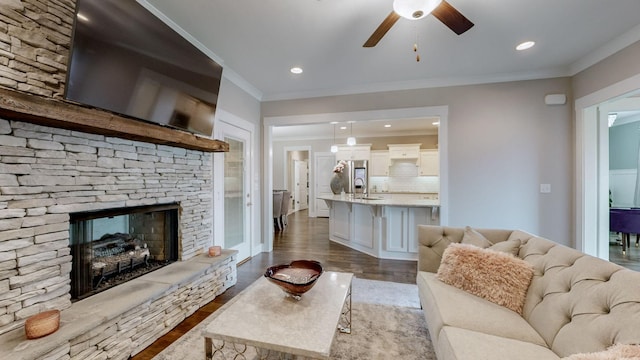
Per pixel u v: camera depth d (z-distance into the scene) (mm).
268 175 4402
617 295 1094
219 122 3301
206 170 3021
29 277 1457
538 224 3424
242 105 3832
